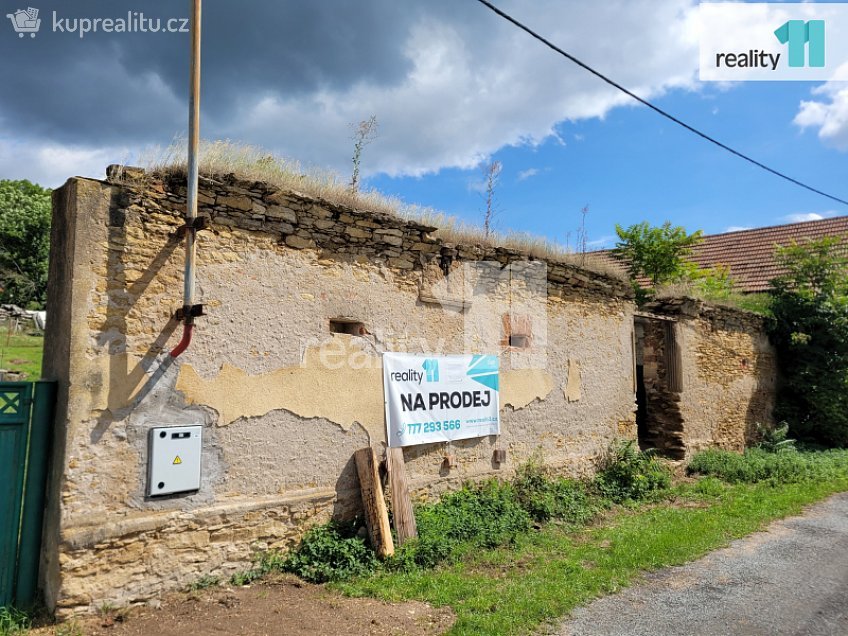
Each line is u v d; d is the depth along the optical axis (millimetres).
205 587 4816
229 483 5121
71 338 4328
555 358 8875
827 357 14055
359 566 5340
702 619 4547
